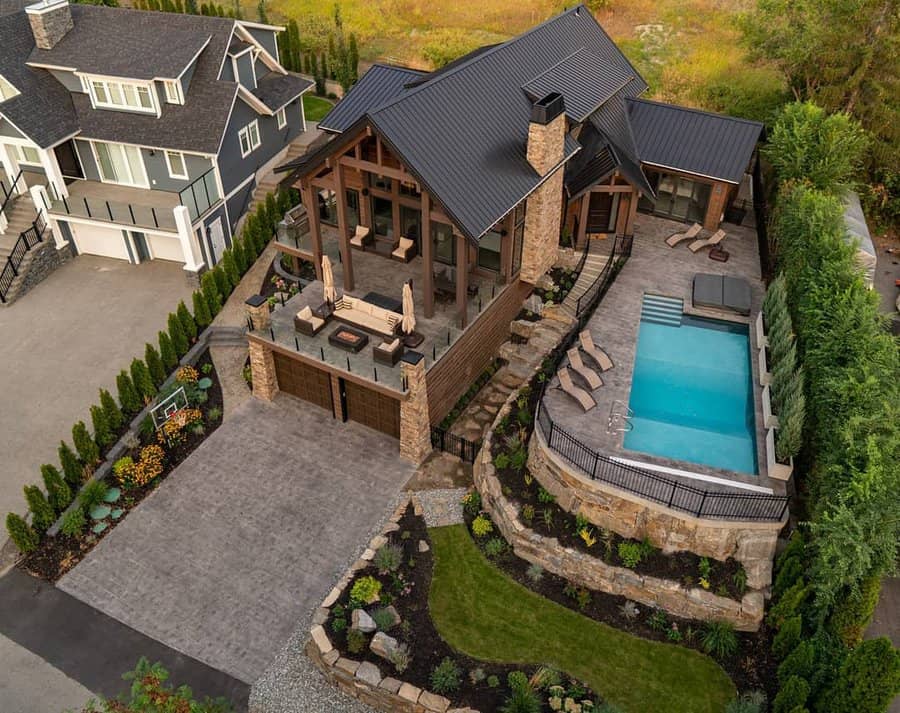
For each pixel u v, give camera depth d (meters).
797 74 36.59
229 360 29.11
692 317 27.38
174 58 33.16
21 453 25.00
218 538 22.19
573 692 17.73
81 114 34.28
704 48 46.28
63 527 22.17
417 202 26.78
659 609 19.55
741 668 18.33
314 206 26.27
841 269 23.47
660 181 32.16
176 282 33.31
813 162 30.22
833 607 18.70
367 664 18.19
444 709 17.33
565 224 30.94
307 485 23.75
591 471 20.25
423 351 24.28
